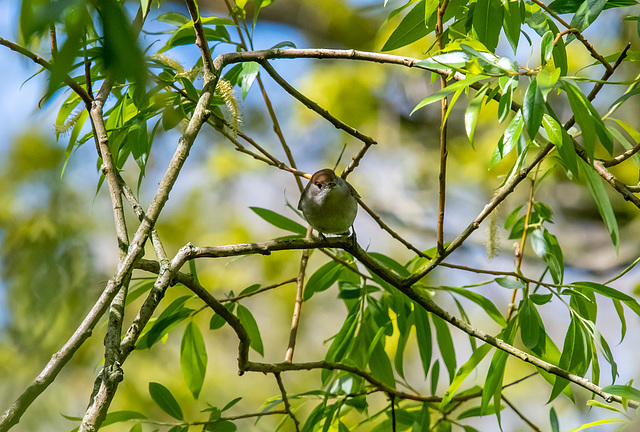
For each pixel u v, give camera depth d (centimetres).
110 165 548
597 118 500
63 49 234
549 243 749
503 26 601
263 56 666
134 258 476
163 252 559
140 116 647
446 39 666
